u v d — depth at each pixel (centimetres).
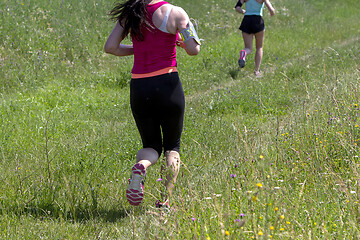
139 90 552
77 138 899
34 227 516
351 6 3181
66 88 1391
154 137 584
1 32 1590
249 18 1559
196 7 2420
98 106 1232
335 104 822
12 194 608
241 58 1570
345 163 639
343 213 468
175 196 559
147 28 541
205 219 455
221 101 1185
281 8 2769
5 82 1351
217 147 820
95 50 1725
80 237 502
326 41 2292
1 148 799
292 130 792
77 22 1862
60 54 1638
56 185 631
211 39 2089
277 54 1961
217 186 577
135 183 519
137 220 546
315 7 3011
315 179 588
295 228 445
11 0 1828
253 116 1066
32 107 1136
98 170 724
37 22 1738
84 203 592
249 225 425
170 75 552
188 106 1188
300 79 1360
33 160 755
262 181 501
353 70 1298
